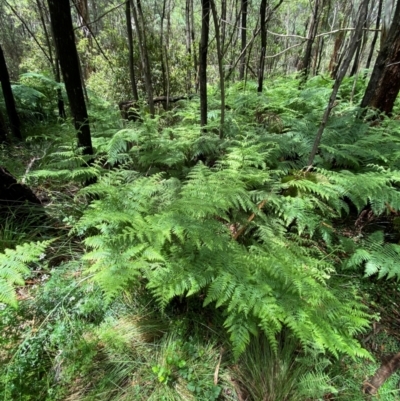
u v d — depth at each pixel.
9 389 1.34
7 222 2.28
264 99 4.53
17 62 11.24
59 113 5.56
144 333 1.74
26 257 1.64
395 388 1.60
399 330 1.87
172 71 6.30
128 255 1.66
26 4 10.03
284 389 1.52
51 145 4.09
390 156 2.90
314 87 5.44
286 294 1.64
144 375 1.56
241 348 1.41
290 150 3.21
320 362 1.58
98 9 11.49
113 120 4.62
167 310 1.87
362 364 1.69
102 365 1.58
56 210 2.60
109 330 1.69
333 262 2.21
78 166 2.73
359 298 1.91
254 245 2.01
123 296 1.89
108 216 1.76
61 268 2.03
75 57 2.27
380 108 3.71
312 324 1.53
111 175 2.40
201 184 2.22
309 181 2.45
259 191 2.46
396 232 2.50
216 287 1.55
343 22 8.19
